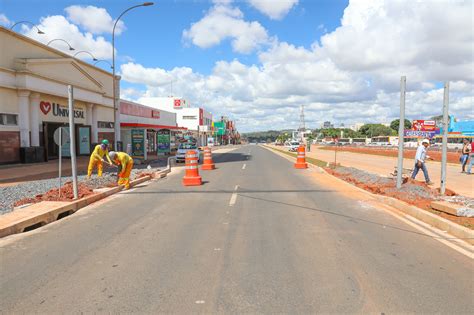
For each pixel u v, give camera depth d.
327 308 3.59
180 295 3.91
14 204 8.90
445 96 9.74
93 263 4.98
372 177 13.83
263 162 27.08
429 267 4.74
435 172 17.86
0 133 18.77
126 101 35.75
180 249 5.57
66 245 5.89
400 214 8.18
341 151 49.53
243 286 4.14
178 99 81.19
